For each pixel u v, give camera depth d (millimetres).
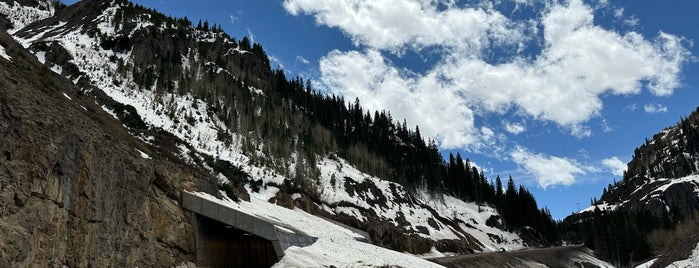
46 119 16953
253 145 81250
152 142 50594
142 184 22078
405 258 37969
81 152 18016
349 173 89438
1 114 15203
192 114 81250
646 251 98812
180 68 98750
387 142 145375
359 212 69562
